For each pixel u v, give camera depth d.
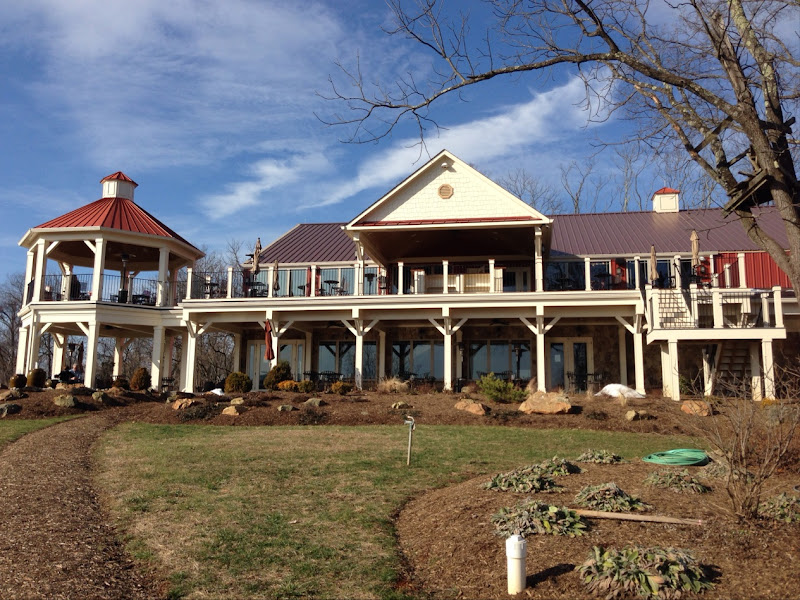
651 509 7.50
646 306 20.78
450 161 24.58
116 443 13.88
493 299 22.19
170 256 31.70
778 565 5.84
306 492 9.77
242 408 18.02
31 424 16.06
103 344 51.78
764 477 6.94
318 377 26.92
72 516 8.48
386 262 28.75
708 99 7.84
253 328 28.83
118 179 29.81
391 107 8.75
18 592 6.11
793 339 22.42
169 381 26.58
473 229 24.28
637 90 8.84
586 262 22.12
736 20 7.88
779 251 8.28
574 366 25.59
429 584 6.44
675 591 5.48
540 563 6.32
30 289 27.64
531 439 14.37
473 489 9.15
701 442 13.52
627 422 15.97
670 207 31.77
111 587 6.35
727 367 21.52
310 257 29.42
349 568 6.83
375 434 15.00
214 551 7.32
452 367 26.31
